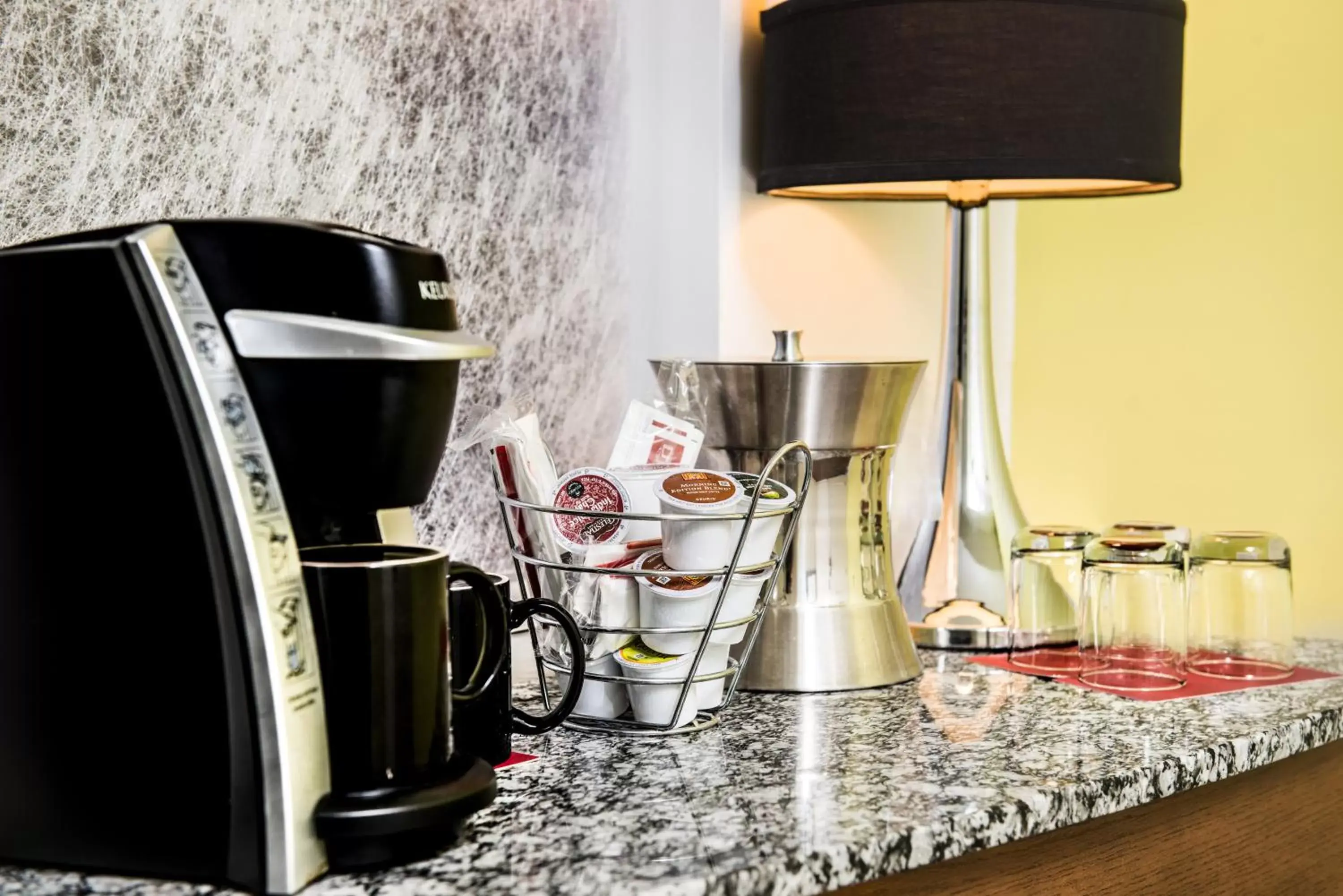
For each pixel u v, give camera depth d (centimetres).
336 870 72
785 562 116
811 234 151
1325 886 122
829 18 126
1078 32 123
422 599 76
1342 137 153
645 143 148
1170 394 169
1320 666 133
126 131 101
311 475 75
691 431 113
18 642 74
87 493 72
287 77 112
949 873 85
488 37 129
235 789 69
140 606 71
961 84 122
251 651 69
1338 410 154
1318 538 157
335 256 72
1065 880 93
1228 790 108
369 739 73
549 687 116
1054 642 134
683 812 81
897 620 122
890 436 118
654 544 104
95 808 73
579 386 141
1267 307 160
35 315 71
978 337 144
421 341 73
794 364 110
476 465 129
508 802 84
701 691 104
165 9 103
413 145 122
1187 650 132
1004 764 93
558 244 137
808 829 78
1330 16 154
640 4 146
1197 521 167
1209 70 165
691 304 143
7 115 94
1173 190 141
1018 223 184
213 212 107
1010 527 142
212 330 70
